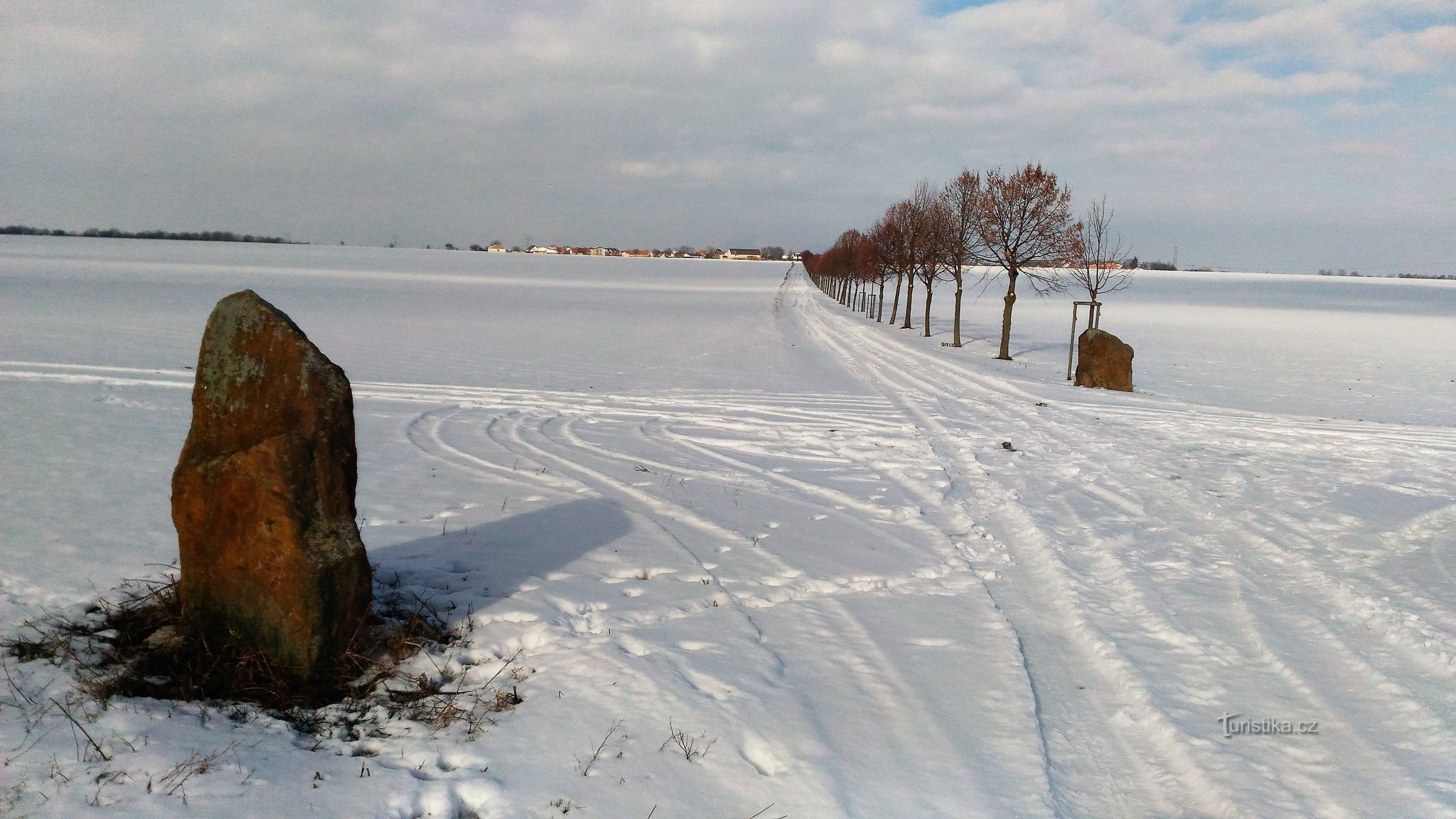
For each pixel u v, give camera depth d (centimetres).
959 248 3412
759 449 1266
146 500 808
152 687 461
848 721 466
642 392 1838
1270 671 545
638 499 934
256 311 507
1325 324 5856
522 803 374
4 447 998
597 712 455
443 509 855
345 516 512
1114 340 2152
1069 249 2909
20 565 605
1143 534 849
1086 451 1289
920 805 393
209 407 505
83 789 356
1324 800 405
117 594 565
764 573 704
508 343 2959
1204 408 1791
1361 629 610
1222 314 6912
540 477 1019
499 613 584
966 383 2172
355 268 10444
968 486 1067
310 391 498
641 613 598
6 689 435
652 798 383
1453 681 527
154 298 4188
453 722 449
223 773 380
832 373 2355
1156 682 527
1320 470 1159
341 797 371
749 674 512
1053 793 411
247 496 480
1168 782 429
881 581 705
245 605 487
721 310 5678
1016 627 624
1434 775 423
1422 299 9725
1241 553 788
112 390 1473
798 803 387
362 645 514
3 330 2450
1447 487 1065
